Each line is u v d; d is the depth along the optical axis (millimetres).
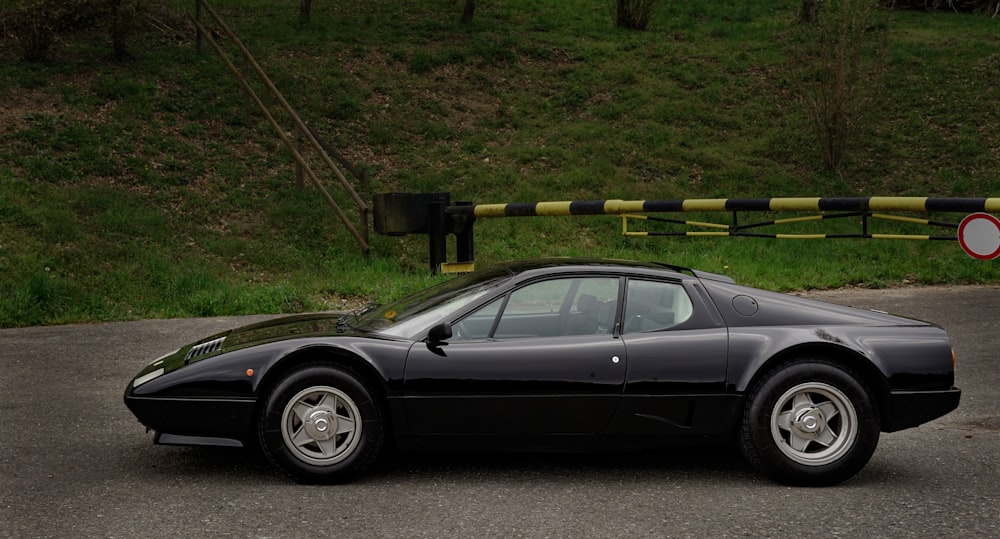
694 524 4352
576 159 18141
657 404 5031
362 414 4918
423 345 5027
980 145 19438
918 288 12828
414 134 18656
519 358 4996
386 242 14625
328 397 4938
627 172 17906
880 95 19734
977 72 22562
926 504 4688
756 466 5059
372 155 17531
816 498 4805
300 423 4910
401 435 5000
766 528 4293
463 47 22703
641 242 15398
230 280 12391
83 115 16281
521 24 25297
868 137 19953
